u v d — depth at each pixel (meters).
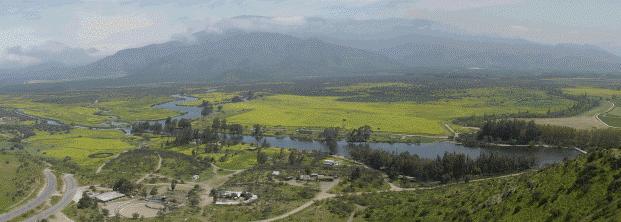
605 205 114.31
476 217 144.75
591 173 127.06
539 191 135.12
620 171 120.69
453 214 154.88
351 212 195.62
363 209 198.50
